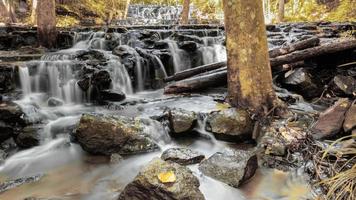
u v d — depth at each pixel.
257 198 3.28
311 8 25.22
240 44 4.91
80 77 6.59
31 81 6.38
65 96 6.57
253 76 4.89
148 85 7.93
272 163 3.88
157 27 11.90
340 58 6.84
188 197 2.84
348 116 4.16
